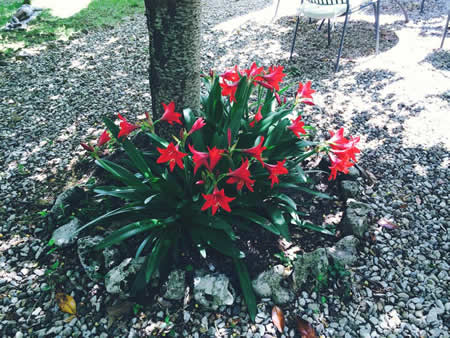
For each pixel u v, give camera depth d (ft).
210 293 6.40
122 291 6.59
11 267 7.26
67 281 6.96
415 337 6.15
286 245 7.39
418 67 14.33
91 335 6.25
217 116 7.80
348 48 16.02
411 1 21.25
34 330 6.32
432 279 7.00
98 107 12.22
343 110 11.91
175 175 7.74
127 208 6.93
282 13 20.16
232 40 16.98
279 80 7.17
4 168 9.73
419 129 11.01
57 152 10.23
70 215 8.06
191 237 7.15
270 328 6.29
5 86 13.62
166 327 6.31
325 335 6.21
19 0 22.74
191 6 7.04
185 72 7.78
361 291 6.81
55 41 17.26
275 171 5.89
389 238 7.78
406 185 9.10
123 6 21.71
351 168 9.12
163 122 8.40
